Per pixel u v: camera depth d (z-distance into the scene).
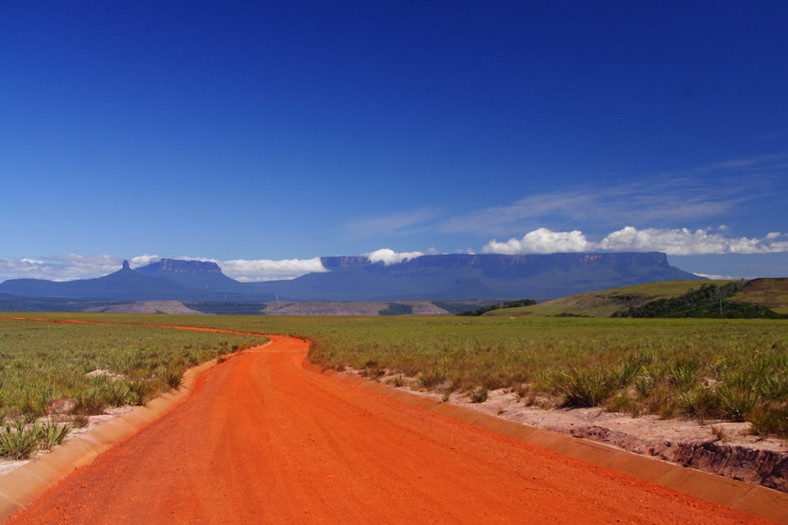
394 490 7.72
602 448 9.77
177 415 15.84
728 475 7.75
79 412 14.39
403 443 11.03
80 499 7.75
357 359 29.78
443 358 26.31
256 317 177.38
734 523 6.38
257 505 7.15
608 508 6.93
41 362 29.88
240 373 28.11
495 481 8.20
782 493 6.81
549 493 7.58
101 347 46.06
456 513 6.71
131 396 16.52
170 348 43.41
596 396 13.23
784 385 11.25
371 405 16.62
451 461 9.49
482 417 13.84
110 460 10.26
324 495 7.53
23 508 7.58
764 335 42.59
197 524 6.47
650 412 12.01
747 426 9.59
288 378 25.33
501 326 84.75
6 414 13.40
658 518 6.54
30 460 9.38
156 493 7.85
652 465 8.62
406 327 88.12
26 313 185.00
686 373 13.99
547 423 12.23
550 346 35.06
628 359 21.09
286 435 11.98
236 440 11.61
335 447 10.67
